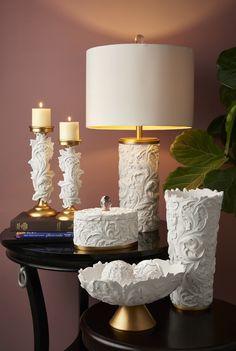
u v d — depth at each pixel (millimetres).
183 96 1636
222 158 1739
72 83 1984
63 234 1568
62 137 1676
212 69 1978
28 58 1980
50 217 1684
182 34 1971
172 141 2006
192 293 1155
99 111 1614
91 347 1063
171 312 1168
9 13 1970
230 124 1641
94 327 1094
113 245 1458
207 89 1986
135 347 996
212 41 1970
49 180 1722
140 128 1750
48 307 2043
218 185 1678
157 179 1724
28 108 1993
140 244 1540
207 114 1994
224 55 1768
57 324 2045
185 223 1131
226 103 1860
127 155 1698
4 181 2020
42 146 1702
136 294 1049
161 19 1968
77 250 1469
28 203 2023
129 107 1577
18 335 2055
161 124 1594
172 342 1014
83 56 1976
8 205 2025
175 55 1606
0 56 1980
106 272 1114
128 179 1703
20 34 1974
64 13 1969
